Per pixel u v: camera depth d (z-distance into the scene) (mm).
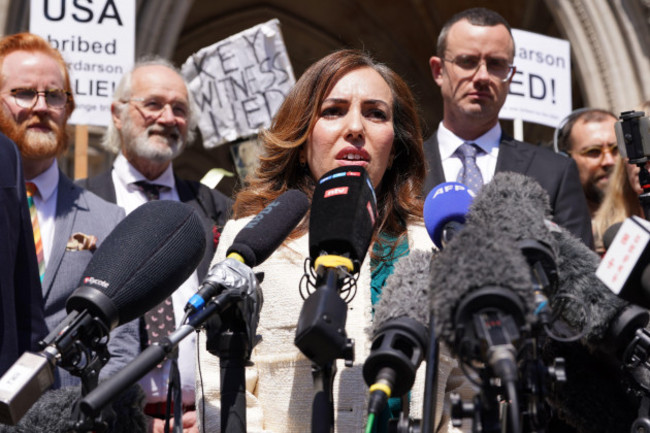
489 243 1267
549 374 1368
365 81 2260
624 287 1393
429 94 14047
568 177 3707
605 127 4734
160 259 1640
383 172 2252
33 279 2230
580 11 8172
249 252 1708
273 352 2168
